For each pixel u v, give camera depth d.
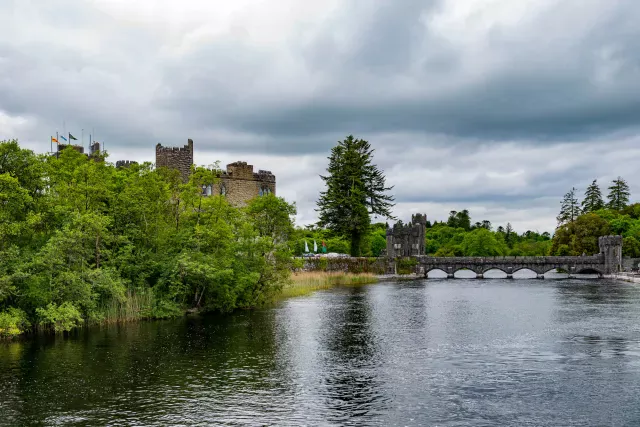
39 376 29.36
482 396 26.33
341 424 22.59
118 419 23.05
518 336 41.69
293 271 95.88
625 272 127.44
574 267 130.88
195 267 50.75
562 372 30.69
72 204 49.34
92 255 47.53
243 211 71.88
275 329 44.53
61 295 42.62
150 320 48.78
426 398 26.00
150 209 54.00
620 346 37.75
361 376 29.78
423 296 75.69
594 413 24.00
